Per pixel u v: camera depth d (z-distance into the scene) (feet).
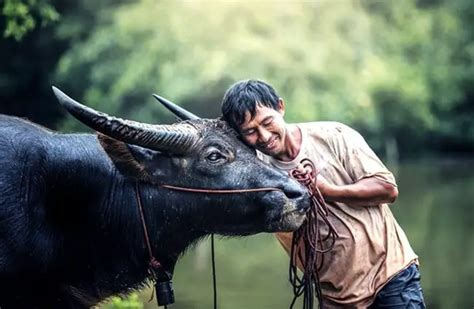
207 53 113.39
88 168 23.43
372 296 22.75
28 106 109.29
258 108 22.22
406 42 152.97
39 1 45.60
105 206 23.53
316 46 127.24
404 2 158.71
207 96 112.68
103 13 113.91
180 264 54.49
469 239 61.93
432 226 68.90
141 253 23.68
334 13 134.82
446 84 151.33
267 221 22.34
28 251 22.56
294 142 22.84
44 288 23.18
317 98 122.93
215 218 22.88
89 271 23.84
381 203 22.59
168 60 111.86
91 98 109.50
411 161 142.51
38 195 22.95
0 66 107.04
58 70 108.99
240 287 45.93
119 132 21.86
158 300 24.03
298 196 22.07
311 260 22.62
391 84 137.59
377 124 136.26
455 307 41.27
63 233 23.39
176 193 22.94
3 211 22.17
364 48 138.31
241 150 22.75
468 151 152.97
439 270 50.55
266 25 120.16
